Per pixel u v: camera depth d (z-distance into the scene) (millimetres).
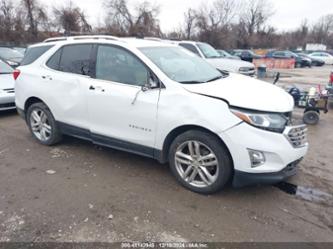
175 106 3309
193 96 3225
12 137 5297
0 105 6520
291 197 3408
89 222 2879
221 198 3336
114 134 3906
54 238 2654
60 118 4492
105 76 3926
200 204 3215
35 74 4672
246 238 2693
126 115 3695
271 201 3307
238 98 3107
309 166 4289
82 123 4242
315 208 3201
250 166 3039
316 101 6527
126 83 3730
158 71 3479
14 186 3557
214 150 3188
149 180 3738
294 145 3139
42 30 39812
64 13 41000
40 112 4805
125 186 3582
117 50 3867
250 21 60562
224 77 4090
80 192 3430
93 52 4082
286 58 27469
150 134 3566
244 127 2990
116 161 4301
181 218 2965
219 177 3227
